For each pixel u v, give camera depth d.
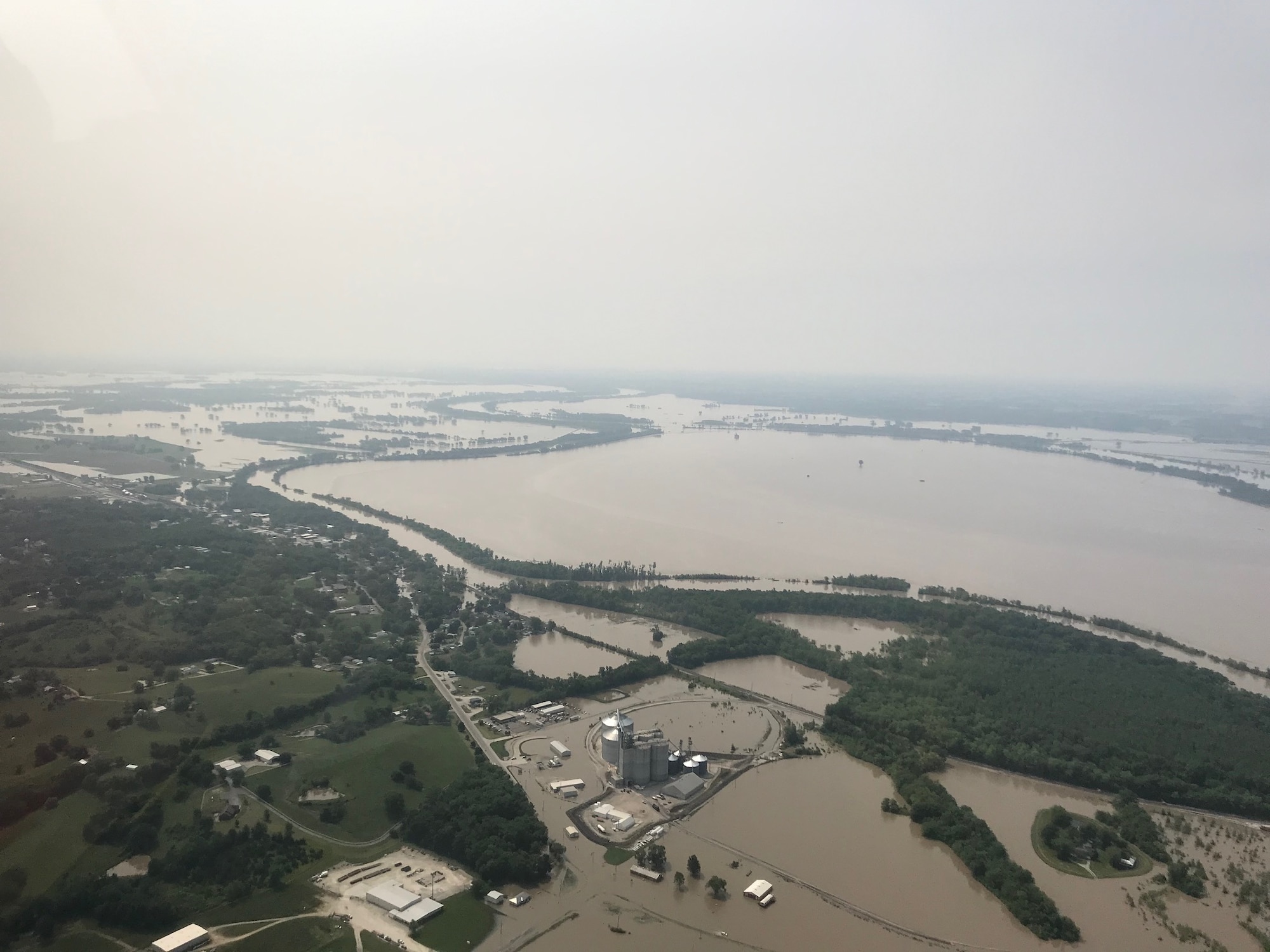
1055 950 181.00
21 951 167.88
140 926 175.50
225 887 188.00
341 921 180.25
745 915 188.50
